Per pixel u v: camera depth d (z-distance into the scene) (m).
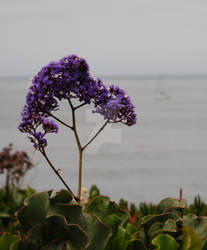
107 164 28.34
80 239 2.09
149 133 50.62
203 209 4.31
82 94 2.24
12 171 6.28
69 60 2.25
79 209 2.19
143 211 4.47
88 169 25.61
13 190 6.23
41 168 23.14
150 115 78.06
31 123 2.26
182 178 23.77
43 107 2.27
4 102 121.25
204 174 24.88
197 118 70.88
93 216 2.17
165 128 56.44
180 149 36.66
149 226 2.34
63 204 2.20
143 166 28.12
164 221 2.33
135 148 37.25
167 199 2.51
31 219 2.19
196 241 2.19
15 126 54.25
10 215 5.45
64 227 2.12
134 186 21.56
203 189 20.72
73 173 23.44
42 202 2.21
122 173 25.27
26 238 2.14
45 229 2.14
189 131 52.38
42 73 2.24
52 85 2.25
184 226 2.21
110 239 2.29
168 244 2.13
